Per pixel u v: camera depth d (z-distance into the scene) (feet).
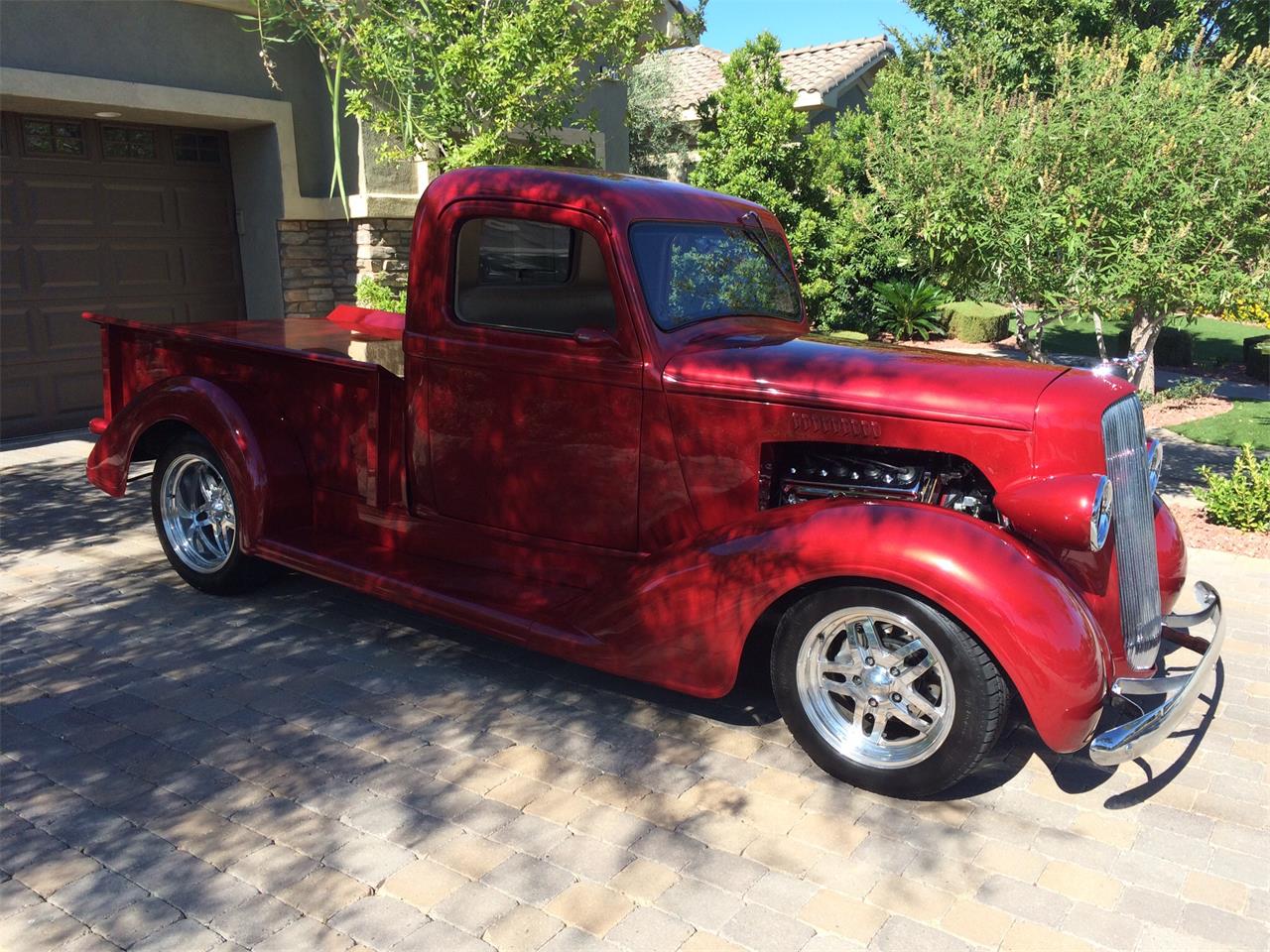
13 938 8.25
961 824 10.36
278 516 14.90
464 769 11.15
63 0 25.07
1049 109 20.20
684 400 11.90
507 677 13.61
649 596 11.36
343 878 9.13
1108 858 9.81
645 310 12.09
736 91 48.03
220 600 16.21
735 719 12.59
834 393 11.23
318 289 31.76
